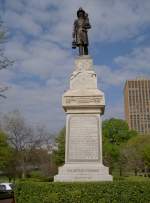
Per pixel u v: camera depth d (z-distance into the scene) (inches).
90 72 941.2
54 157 2632.9
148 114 6717.5
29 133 4224.9
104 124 3848.4
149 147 3289.9
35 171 2645.2
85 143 876.6
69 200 689.6
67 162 867.4
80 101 896.3
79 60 967.0
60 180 834.2
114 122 3809.1
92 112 893.8
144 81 6914.4
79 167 852.0
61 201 691.4
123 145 3452.3
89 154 868.6
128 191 692.1
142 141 3474.4
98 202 684.1
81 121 891.4
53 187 706.2
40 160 2623.0
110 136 3772.1
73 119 894.4
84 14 1043.9
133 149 3316.9
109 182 708.7
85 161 863.7
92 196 689.6
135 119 6712.6
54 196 693.9
